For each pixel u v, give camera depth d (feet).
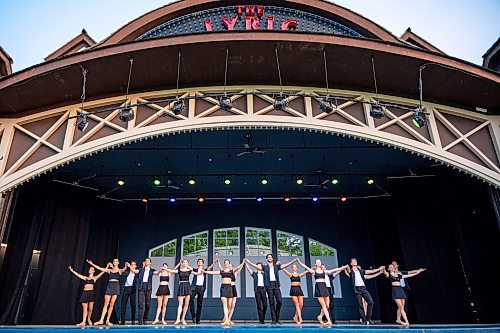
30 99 28.71
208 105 29.37
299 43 26.30
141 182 42.45
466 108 30.48
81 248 39.93
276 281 31.71
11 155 28.45
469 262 33.83
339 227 48.26
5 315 31.99
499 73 27.30
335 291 45.96
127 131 27.89
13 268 33.71
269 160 38.24
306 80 30.01
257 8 34.30
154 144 34.65
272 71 29.17
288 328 23.63
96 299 41.68
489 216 32.96
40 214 36.58
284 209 48.85
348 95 30.12
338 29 33.78
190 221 48.21
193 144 35.01
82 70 27.09
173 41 26.14
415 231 38.60
